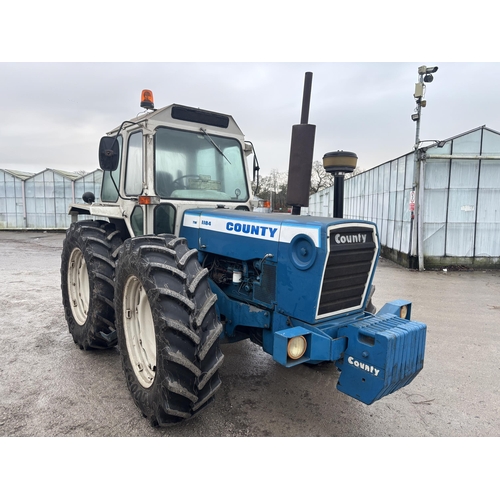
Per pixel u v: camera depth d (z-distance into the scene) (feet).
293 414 9.68
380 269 32.96
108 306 11.90
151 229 11.13
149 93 13.39
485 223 32.55
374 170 44.60
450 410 10.14
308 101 11.22
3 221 64.28
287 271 8.76
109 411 9.51
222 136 13.05
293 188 11.03
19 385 10.71
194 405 8.12
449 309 19.99
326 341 7.97
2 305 18.58
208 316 8.34
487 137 31.45
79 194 62.69
